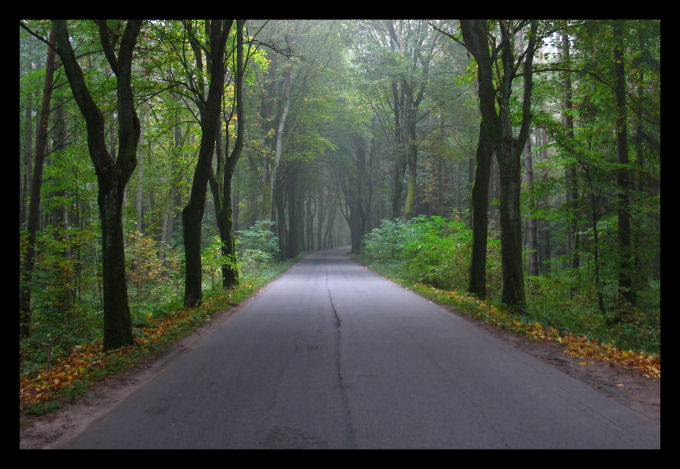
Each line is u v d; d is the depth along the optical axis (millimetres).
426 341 7703
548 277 13203
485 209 13555
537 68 11523
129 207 14844
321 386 5227
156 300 15133
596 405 4484
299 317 10445
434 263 17297
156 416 4359
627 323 8547
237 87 16188
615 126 11641
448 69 25297
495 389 5023
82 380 5602
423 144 27609
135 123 8188
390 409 4418
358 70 26531
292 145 34844
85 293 11992
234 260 16781
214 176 16375
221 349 7348
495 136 10953
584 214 12516
